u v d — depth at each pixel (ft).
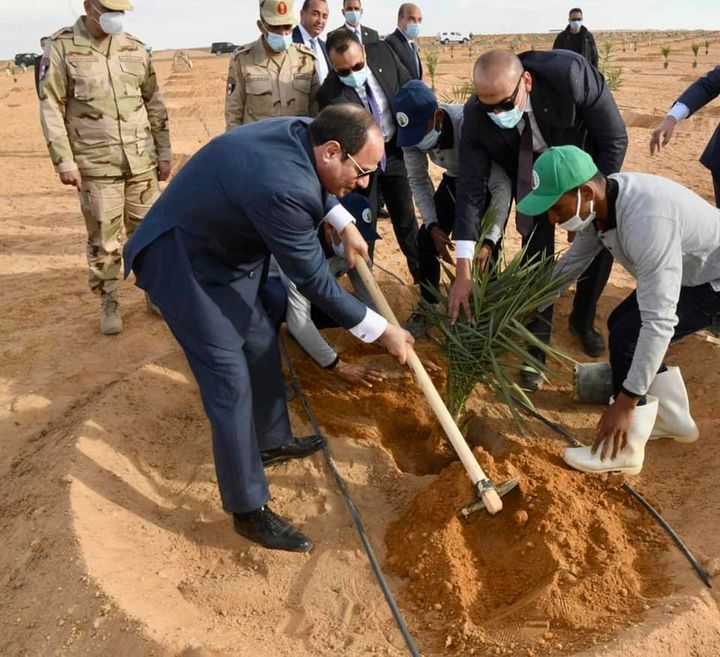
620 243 9.43
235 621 8.65
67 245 23.72
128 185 15.56
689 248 9.78
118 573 8.84
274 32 15.94
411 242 16.71
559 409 12.78
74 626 8.16
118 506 10.20
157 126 15.96
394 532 10.00
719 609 8.11
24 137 49.42
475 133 12.01
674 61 101.96
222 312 8.98
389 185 16.31
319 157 8.17
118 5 13.66
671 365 13.82
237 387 9.15
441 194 14.49
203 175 8.39
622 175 9.48
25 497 10.50
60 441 11.55
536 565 9.04
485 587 9.04
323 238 12.07
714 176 15.21
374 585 9.11
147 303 17.12
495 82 10.69
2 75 135.03
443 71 92.84
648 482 10.91
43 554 9.18
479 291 10.94
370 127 8.10
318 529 10.11
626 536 9.66
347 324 9.14
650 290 9.03
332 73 15.93
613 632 7.82
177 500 10.69
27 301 18.53
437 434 12.23
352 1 21.99
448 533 9.43
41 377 14.39
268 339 10.27
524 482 10.19
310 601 8.91
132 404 12.39
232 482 9.35
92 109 14.38
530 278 10.82
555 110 11.64
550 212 9.40
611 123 11.94
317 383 13.19
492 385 10.98
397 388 13.12
